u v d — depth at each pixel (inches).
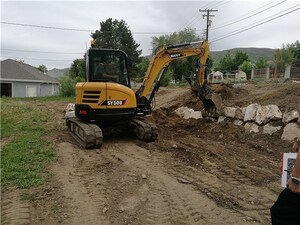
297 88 438.6
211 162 299.4
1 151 323.0
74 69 2356.1
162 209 195.3
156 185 237.0
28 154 311.3
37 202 202.2
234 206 201.5
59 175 255.3
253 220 182.5
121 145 381.7
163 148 360.5
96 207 196.4
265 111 390.6
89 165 289.6
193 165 291.4
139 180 247.9
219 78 1646.2
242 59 2541.8
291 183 92.3
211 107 478.9
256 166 284.4
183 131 463.2
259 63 2073.1
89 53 395.9
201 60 454.6
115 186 234.2
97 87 380.2
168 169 278.5
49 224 174.4
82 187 230.2
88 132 354.0
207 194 220.8
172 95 808.3
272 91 474.0
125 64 411.2
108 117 386.3
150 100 439.2
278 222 97.0
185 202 206.5
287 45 2065.7
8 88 1524.4
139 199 209.9
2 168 262.7
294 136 338.0
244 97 506.0
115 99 385.7
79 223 175.8
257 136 380.2
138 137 411.2
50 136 420.5
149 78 435.5
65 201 204.7
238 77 1555.1
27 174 250.7
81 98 383.9
